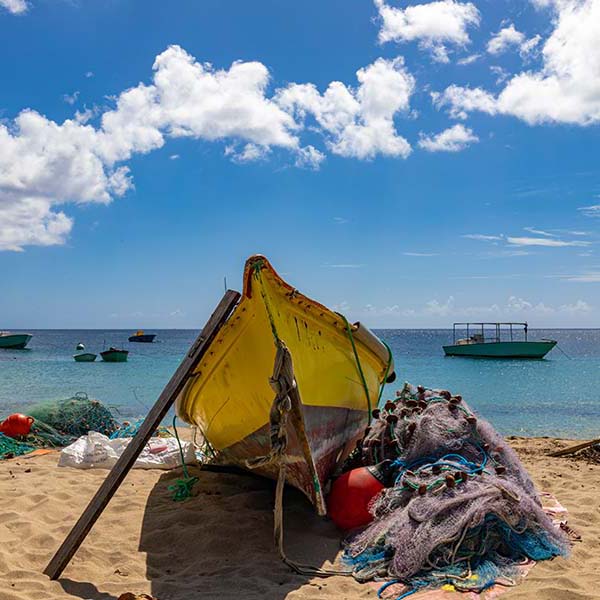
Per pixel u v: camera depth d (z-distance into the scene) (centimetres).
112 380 3145
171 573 521
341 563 532
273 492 719
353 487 605
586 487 788
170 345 9644
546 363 4416
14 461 936
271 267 565
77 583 490
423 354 6419
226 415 662
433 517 507
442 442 612
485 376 3428
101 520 634
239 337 595
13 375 3491
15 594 459
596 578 482
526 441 1230
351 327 694
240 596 466
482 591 461
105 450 898
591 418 1878
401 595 463
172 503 697
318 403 630
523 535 529
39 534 577
